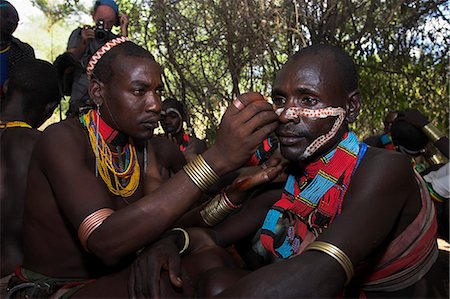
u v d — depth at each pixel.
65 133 1.87
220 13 4.54
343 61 1.66
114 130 1.97
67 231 1.94
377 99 4.88
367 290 1.84
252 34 4.49
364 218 1.55
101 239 1.68
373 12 4.59
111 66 1.89
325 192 1.68
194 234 1.98
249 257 2.05
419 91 4.61
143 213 1.64
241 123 1.61
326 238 1.52
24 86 2.51
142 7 4.83
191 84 5.03
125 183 2.03
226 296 1.48
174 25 4.74
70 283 1.90
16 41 3.52
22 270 2.03
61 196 1.79
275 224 1.79
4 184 2.32
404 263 1.77
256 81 5.05
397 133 3.28
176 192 1.66
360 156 1.68
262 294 1.45
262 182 1.93
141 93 1.88
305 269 1.47
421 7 4.34
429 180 2.54
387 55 4.66
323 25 4.55
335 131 1.65
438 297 1.82
